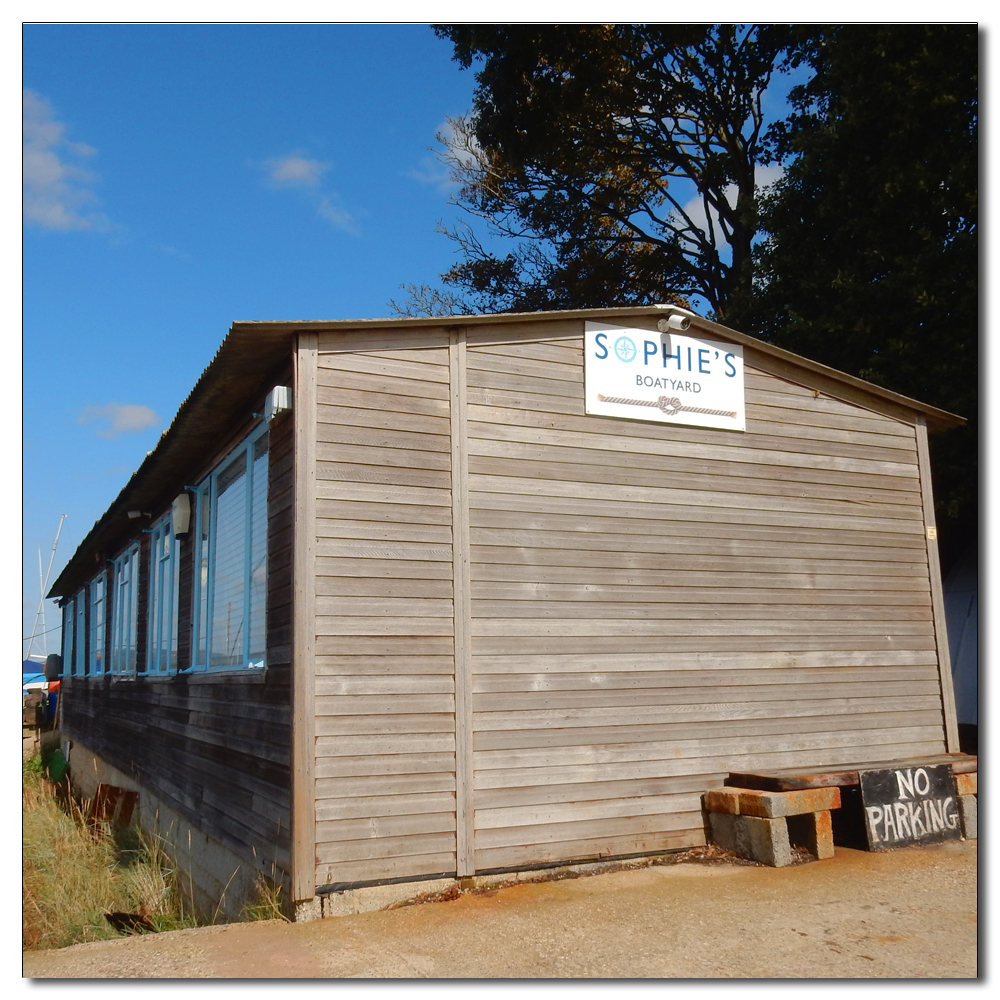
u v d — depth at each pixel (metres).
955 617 13.45
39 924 7.16
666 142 21.16
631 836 7.14
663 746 7.44
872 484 9.12
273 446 7.16
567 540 7.31
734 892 6.34
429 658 6.55
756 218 16.72
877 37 13.84
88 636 18.98
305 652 6.12
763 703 8.03
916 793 7.90
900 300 13.54
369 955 5.16
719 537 8.08
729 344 8.48
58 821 11.17
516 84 19.05
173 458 10.09
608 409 7.68
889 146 14.02
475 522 6.93
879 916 5.78
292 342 6.54
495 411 7.16
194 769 9.50
